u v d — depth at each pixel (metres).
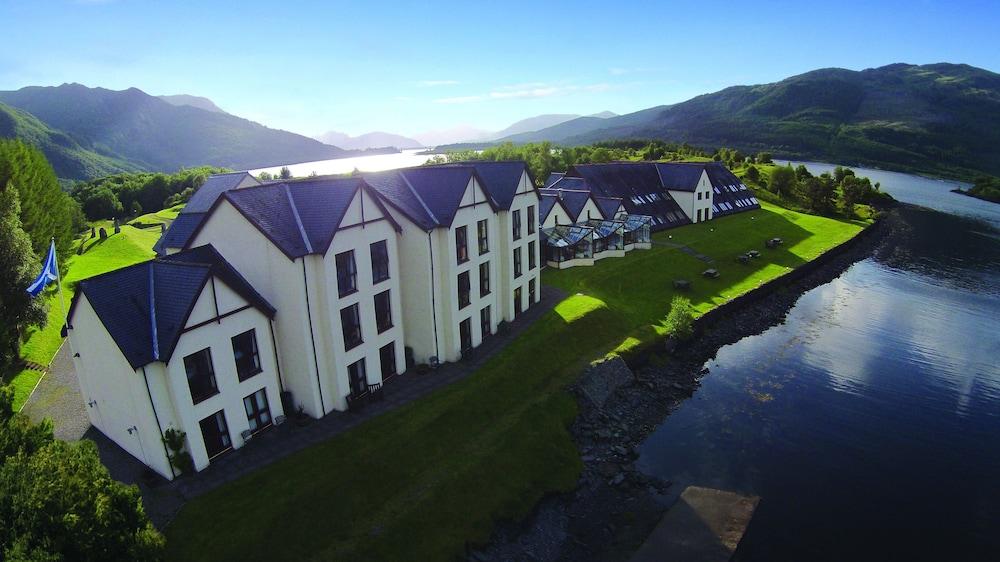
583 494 36.91
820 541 33.34
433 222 42.91
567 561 31.75
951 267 91.94
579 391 45.75
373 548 28.92
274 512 29.23
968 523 35.00
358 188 37.47
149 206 146.00
